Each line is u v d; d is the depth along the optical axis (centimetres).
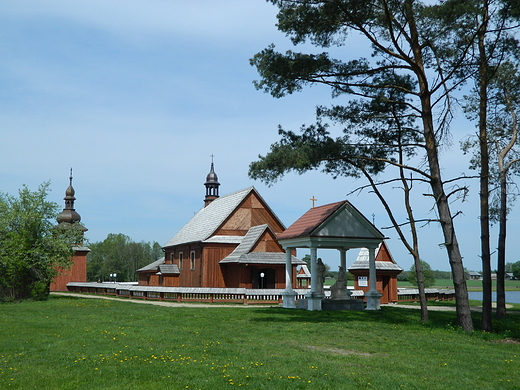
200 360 1383
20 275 3838
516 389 1166
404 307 3556
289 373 1252
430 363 1420
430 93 2205
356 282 4588
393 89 2388
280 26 2130
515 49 2066
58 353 1479
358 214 3019
